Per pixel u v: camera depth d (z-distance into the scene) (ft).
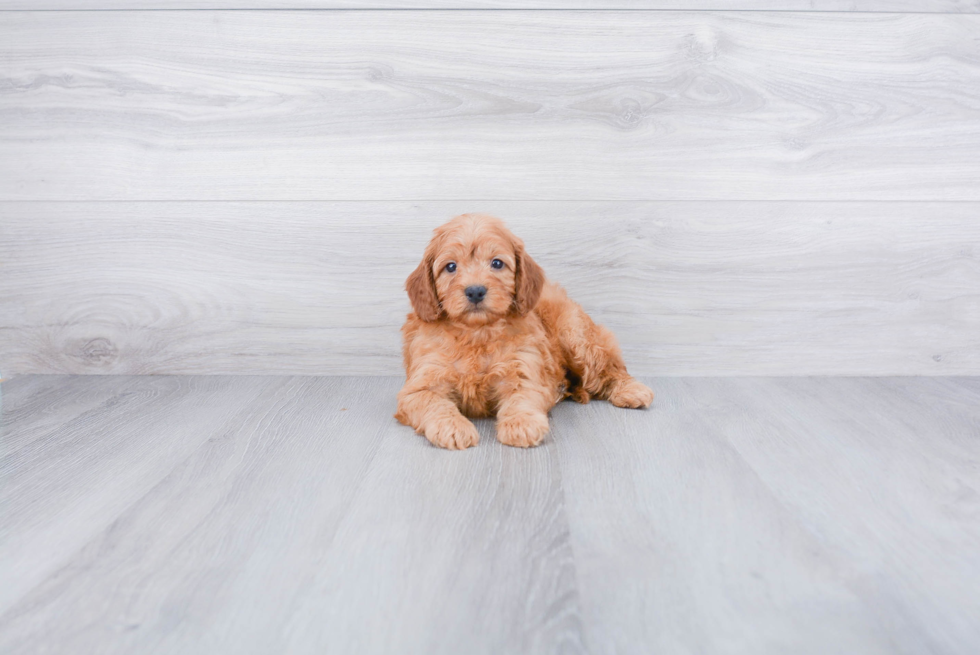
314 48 6.73
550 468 4.73
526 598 3.15
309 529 3.83
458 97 6.80
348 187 6.95
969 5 6.66
